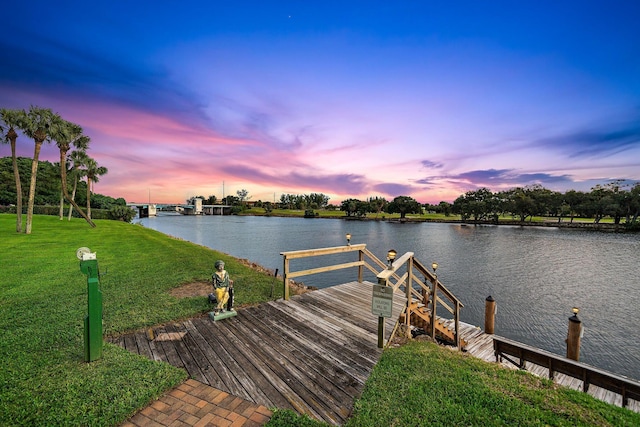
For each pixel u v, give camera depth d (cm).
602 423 315
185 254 1541
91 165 4356
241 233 5922
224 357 446
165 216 15088
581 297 1992
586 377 566
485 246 4459
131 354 438
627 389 509
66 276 952
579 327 731
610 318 1623
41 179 7394
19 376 372
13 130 2414
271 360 440
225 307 634
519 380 408
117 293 787
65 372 385
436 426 304
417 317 758
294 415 320
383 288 475
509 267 2942
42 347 456
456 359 467
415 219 11788
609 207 7850
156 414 320
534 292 2102
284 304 697
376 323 588
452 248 4247
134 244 1895
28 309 641
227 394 358
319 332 543
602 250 4047
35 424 294
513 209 10075
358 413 324
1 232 2378
